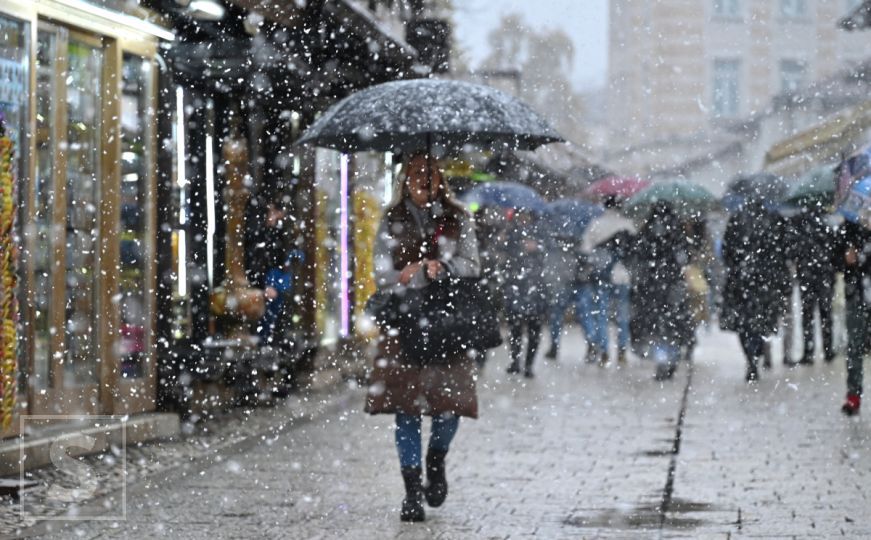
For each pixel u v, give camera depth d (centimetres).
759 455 2238
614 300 4359
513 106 1825
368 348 4109
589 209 4722
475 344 1714
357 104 1803
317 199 3666
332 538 1590
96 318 2400
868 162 2675
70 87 2325
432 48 4453
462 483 1978
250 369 2939
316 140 1948
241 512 1739
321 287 3709
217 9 2609
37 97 2211
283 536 1596
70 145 2328
